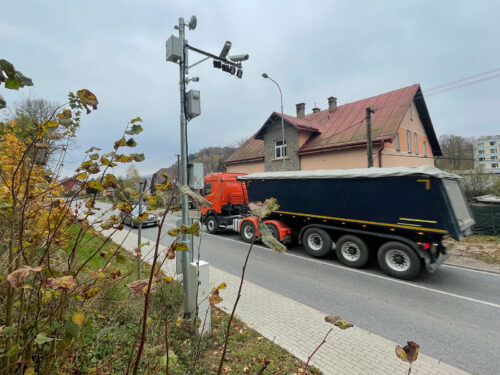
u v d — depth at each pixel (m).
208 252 7.91
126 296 3.14
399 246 5.68
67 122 1.19
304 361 2.78
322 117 18.89
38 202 1.44
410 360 0.98
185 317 3.20
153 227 12.02
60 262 1.56
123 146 1.25
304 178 7.40
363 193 6.30
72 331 0.98
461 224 5.35
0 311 1.37
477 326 3.71
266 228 1.03
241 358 2.79
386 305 4.36
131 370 2.09
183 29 3.88
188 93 3.71
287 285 5.24
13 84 0.99
